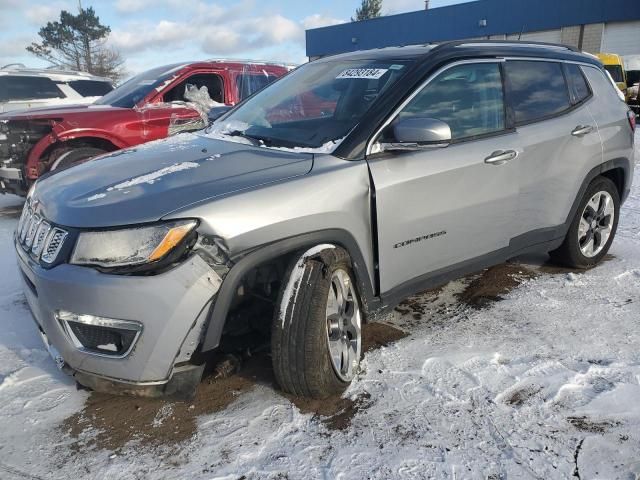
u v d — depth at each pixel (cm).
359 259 269
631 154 441
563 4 2559
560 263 432
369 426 241
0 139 591
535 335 321
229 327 255
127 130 604
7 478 212
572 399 257
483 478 210
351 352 276
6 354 303
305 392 253
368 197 268
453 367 286
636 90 1986
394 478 210
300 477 212
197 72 677
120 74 4403
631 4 2386
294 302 241
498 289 394
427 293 389
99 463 221
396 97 292
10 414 251
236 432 238
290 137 305
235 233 223
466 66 328
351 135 278
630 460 217
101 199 236
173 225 216
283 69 755
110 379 225
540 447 225
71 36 4416
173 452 226
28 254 250
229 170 256
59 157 573
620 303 364
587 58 429
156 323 214
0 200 755
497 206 331
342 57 375
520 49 372
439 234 303
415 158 288
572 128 380
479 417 245
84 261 221
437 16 2886
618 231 527
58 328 228
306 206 244
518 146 339
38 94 921
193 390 229
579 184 394
